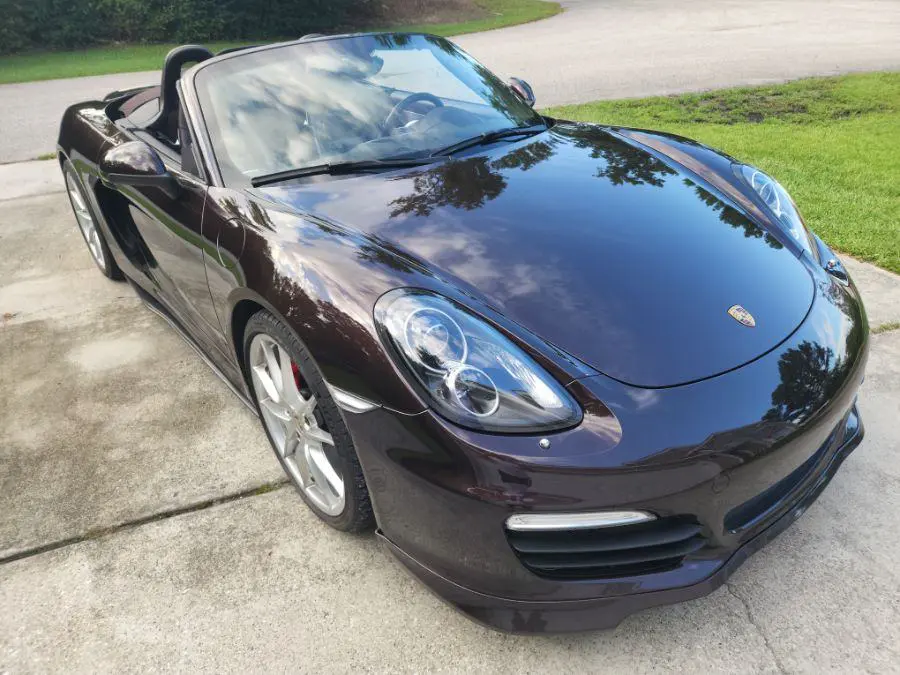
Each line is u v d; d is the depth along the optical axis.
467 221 2.03
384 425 1.60
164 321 3.45
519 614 1.62
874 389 2.68
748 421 1.55
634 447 1.47
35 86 10.49
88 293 3.87
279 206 2.14
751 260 2.00
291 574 1.99
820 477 1.90
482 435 1.49
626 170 2.41
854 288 2.17
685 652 1.72
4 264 4.29
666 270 1.87
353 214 2.09
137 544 2.12
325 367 1.70
